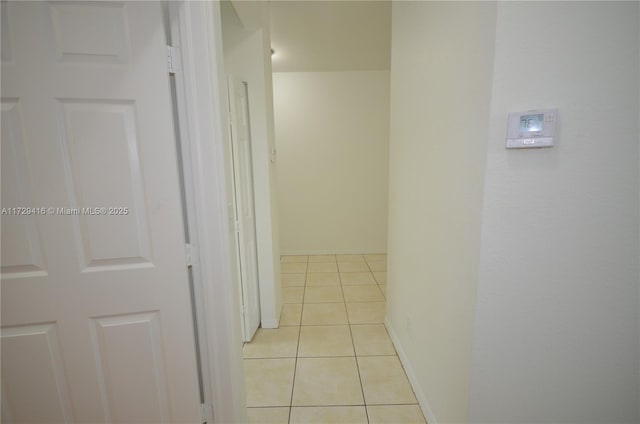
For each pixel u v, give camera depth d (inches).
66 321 41.6
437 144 50.0
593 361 39.2
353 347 81.9
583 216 35.8
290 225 164.7
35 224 38.9
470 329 40.4
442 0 46.8
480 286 38.0
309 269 144.0
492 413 41.4
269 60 86.8
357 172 158.9
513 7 32.4
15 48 35.9
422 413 59.9
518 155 34.9
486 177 35.7
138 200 41.3
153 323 44.4
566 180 35.2
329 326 93.0
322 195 161.5
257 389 67.0
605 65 33.0
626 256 36.4
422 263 58.7
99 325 42.8
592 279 37.2
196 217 45.0
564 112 33.8
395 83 75.5
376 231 165.3
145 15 38.3
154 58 39.2
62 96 37.7
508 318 38.6
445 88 46.4
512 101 33.9
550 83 33.4
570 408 40.8
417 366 63.5
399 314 77.3
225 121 46.7
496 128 34.6
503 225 36.4
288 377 70.6
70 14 36.8
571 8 32.3
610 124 33.9
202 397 50.3
